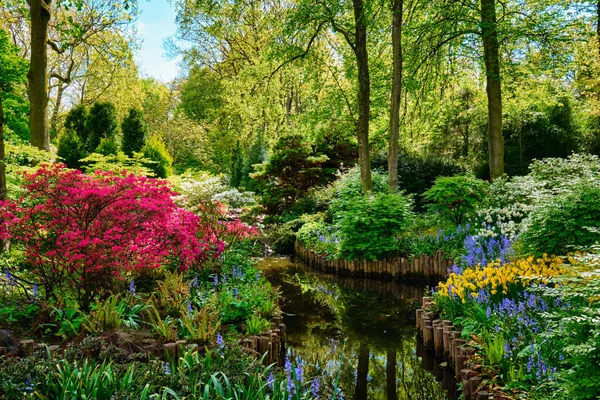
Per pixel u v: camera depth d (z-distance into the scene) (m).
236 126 29.92
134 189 5.77
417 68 15.09
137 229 5.88
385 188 15.95
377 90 16.69
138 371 3.76
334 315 8.38
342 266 11.69
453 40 14.77
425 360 6.41
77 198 5.39
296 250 14.38
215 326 5.30
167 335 4.94
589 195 6.12
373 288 10.38
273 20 16.17
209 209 8.61
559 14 13.70
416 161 17.42
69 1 11.27
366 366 6.18
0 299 5.45
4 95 15.55
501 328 5.04
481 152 21.12
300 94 25.97
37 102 10.34
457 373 5.41
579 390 3.02
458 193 11.41
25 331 5.01
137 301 6.00
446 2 14.10
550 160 11.35
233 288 6.78
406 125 17.84
